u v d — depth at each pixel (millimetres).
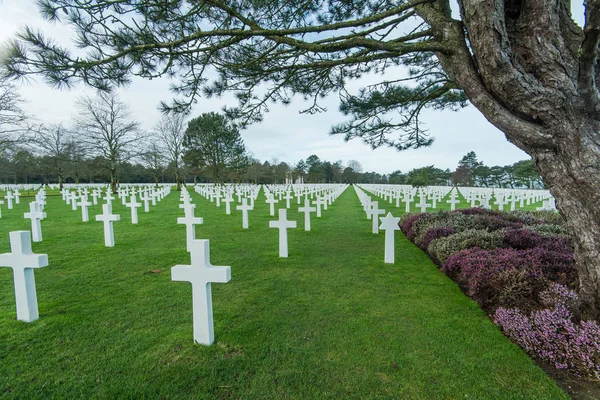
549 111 2365
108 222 6348
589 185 2326
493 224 6273
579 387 2109
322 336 2758
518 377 2205
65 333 2764
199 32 3223
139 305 3398
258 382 2139
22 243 2879
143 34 3250
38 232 6859
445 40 2830
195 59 4000
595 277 2418
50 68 3006
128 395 2002
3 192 28938
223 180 37406
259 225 9414
